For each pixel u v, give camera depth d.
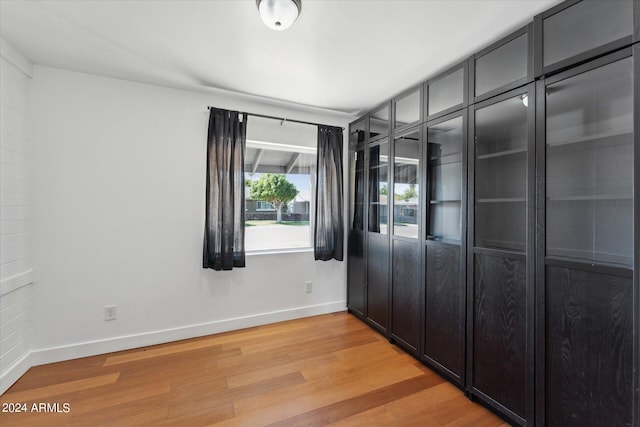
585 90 1.44
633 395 1.20
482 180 1.89
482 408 1.81
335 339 2.71
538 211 1.53
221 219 2.71
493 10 1.58
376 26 1.72
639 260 1.19
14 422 1.64
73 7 1.57
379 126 2.91
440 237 2.25
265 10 1.48
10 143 1.96
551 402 1.48
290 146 3.19
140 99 2.51
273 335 2.78
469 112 1.92
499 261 1.73
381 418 1.70
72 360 2.28
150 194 2.55
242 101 2.91
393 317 2.63
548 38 1.48
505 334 1.69
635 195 1.21
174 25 1.73
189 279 2.71
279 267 3.12
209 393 1.90
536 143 1.54
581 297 1.37
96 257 2.38
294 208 3.32
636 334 1.20
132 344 2.49
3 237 1.89
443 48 1.96
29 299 2.16
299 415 1.72
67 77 2.28
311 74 2.35
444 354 2.09
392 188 2.67
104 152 2.40
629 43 1.21
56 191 2.26
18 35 1.83
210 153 2.67
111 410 1.74
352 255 3.34
